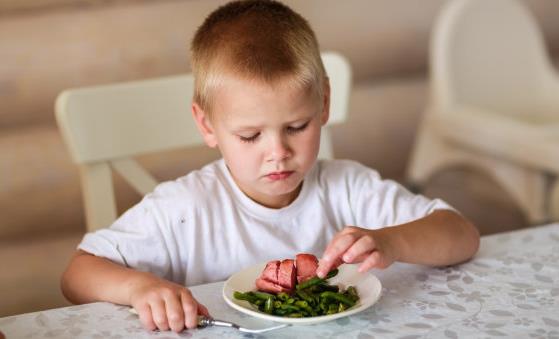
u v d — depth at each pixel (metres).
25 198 2.41
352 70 2.81
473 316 0.97
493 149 2.36
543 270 1.11
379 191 1.36
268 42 1.14
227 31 1.16
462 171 3.12
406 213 1.32
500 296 1.03
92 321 1.00
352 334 0.93
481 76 2.66
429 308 1.00
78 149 1.38
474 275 1.10
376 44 2.81
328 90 1.27
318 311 0.96
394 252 1.08
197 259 1.28
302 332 0.94
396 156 2.88
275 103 1.10
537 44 2.76
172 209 1.27
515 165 2.36
